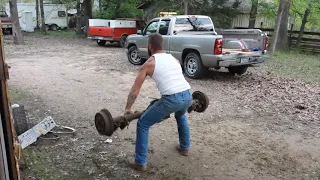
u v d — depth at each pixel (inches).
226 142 171.3
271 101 251.6
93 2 1000.9
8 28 884.0
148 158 149.9
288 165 147.1
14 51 545.0
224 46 367.6
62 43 717.9
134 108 229.6
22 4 1118.4
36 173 132.3
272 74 370.0
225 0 738.8
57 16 1155.3
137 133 135.5
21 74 344.2
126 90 281.0
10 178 69.4
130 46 420.8
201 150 160.6
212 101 249.3
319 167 145.9
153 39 133.6
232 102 247.9
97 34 671.1
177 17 354.0
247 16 847.1
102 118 122.0
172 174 136.3
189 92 133.2
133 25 673.0
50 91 273.1
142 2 900.0
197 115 215.0
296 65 448.1
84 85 297.7
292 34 693.3
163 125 193.6
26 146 154.6
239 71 352.2
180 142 153.8
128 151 156.6
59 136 171.8
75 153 152.7
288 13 642.2
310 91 286.0
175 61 133.5
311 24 753.6
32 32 1027.9
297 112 224.5
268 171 141.3
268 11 703.1
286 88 296.5
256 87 299.0
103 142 166.7
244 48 348.2
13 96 253.9
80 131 181.2
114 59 470.3
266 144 169.9
